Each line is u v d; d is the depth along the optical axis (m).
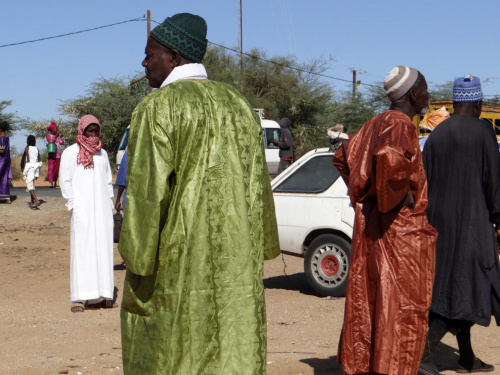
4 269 10.33
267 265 10.98
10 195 21.08
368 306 3.96
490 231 4.75
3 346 6.00
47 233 14.34
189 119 2.95
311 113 47.75
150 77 3.23
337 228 8.15
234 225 3.00
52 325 6.86
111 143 45.12
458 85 4.88
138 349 2.96
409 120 3.92
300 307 7.71
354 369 3.98
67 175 7.49
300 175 8.64
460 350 5.18
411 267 3.88
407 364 3.87
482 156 4.73
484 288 4.70
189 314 2.90
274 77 48.03
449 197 4.76
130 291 2.98
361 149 4.09
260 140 3.18
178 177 2.93
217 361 2.94
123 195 9.85
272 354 5.70
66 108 46.56
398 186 3.69
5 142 19.14
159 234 2.91
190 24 3.16
